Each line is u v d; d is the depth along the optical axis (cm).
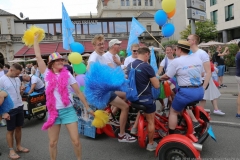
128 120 416
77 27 3619
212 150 387
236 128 488
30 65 1781
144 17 4091
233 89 966
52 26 3541
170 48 513
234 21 2700
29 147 450
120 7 5694
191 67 343
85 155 397
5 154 425
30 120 672
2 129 588
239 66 541
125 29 3781
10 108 384
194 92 342
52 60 316
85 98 353
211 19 3088
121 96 391
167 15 529
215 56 1059
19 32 3600
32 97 614
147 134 372
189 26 2795
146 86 343
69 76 319
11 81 405
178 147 303
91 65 351
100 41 418
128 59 529
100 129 454
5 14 3525
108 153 400
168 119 379
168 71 358
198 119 392
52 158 322
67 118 312
